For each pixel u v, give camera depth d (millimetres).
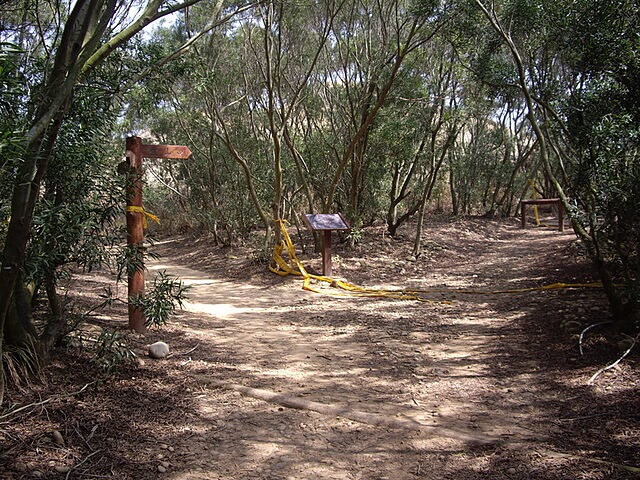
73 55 3385
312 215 11758
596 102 5223
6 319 4133
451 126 14281
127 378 4629
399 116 13180
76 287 9617
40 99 3426
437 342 6379
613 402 4152
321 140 14266
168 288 5762
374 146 13484
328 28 11789
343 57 13641
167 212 21562
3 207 4195
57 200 4762
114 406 3998
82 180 4695
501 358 5527
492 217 21812
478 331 6770
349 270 12172
